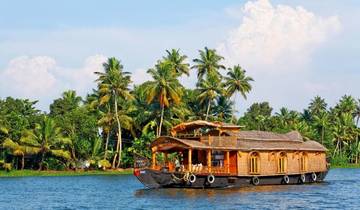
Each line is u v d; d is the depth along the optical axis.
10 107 91.12
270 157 55.38
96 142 84.38
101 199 45.12
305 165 59.22
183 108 90.00
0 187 58.25
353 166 122.50
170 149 51.97
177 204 39.94
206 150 51.78
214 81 89.56
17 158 84.44
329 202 41.81
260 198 43.69
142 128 90.75
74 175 79.50
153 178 49.25
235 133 53.81
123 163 87.94
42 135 79.25
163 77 81.44
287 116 126.81
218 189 50.53
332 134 124.12
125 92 83.81
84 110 87.31
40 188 56.84
